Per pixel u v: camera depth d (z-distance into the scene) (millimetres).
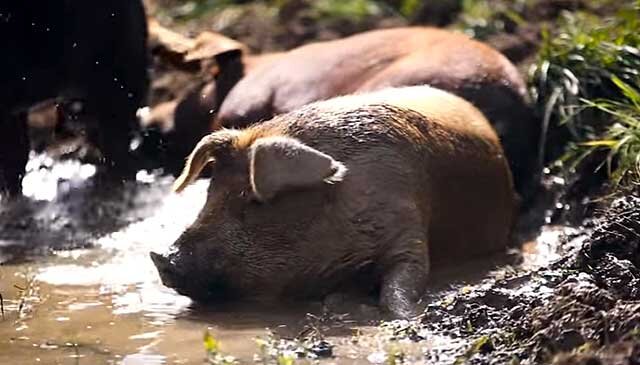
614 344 8211
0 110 13312
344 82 13977
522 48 15914
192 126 15078
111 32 13703
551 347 8500
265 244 10602
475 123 11875
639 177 11625
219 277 10672
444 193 11219
